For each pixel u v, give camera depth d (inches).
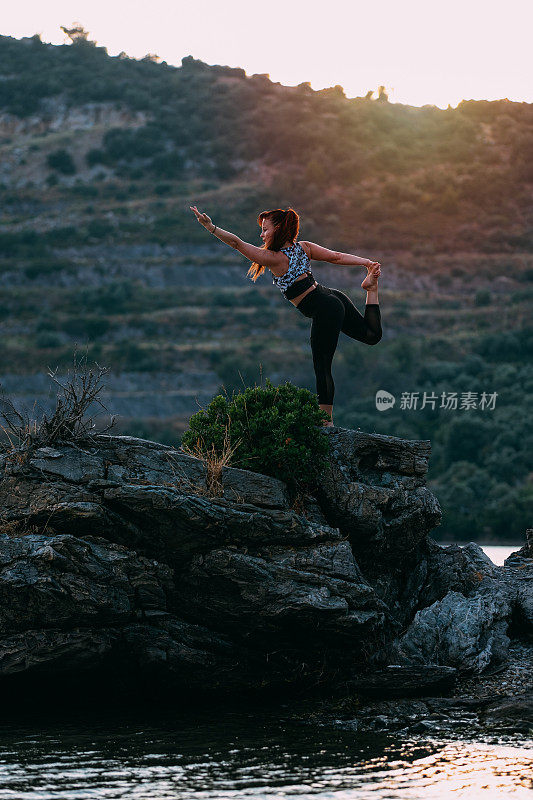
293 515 400.2
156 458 397.7
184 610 390.3
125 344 5984.3
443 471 3843.5
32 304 6830.7
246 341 6323.8
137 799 271.1
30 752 322.3
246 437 430.6
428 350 5531.5
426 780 289.9
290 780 289.7
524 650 449.4
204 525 379.2
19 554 362.0
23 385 5152.6
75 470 383.9
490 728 354.6
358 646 403.5
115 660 386.6
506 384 4722.0
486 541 3260.3
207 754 320.8
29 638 365.7
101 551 371.2
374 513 434.9
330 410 461.7
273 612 383.6
